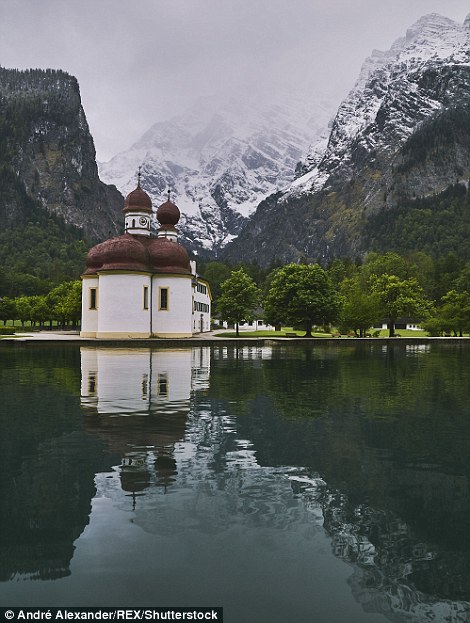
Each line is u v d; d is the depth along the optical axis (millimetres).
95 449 14625
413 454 14570
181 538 9445
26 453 14203
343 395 24766
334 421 18641
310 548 9180
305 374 34062
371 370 37344
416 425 18062
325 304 82000
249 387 27250
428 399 23719
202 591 7852
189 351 57438
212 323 140750
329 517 10406
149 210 82562
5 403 21641
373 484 12219
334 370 37156
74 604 7543
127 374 32688
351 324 92438
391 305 99812
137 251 76938
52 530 9641
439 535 9758
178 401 22422
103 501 10977
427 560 8844
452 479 12586
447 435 16641
